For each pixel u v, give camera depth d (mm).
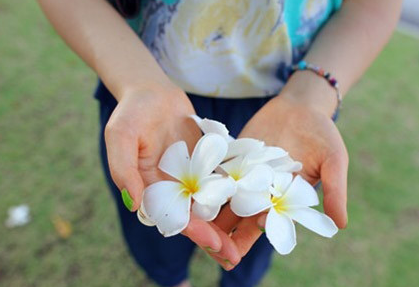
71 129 826
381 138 875
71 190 738
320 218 330
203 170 334
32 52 973
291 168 352
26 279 636
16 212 699
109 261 667
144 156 346
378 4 434
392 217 749
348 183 791
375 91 981
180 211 314
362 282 672
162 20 402
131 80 360
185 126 370
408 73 1042
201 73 422
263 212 333
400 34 1171
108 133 320
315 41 437
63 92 892
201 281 671
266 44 409
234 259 308
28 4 1105
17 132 809
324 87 406
